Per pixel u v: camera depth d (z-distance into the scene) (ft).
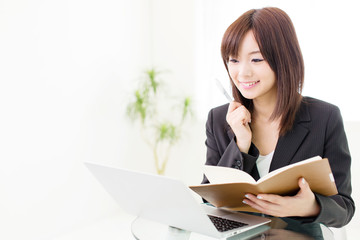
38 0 8.59
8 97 8.04
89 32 9.98
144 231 3.63
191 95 11.50
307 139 4.48
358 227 8.88
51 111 9.01
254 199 3.34
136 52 11.64
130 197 3.55
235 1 10.82
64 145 9.39
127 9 11.23
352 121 8.91
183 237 3.41
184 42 11.57
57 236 9.27
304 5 9.58
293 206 3.26
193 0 11.29
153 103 11.65
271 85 4.39
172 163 12.09
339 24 9.20
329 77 9.43
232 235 3.32
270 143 4.88
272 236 3.33
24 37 8.31
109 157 10.75
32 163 8.63
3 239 8.10
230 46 4.28
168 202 3.14
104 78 10.50
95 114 10.25
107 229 9.80
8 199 8.16
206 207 4.24
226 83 11.23
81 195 9.96
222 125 5.24
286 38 4.20
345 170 4.32
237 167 4.48
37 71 8.63
